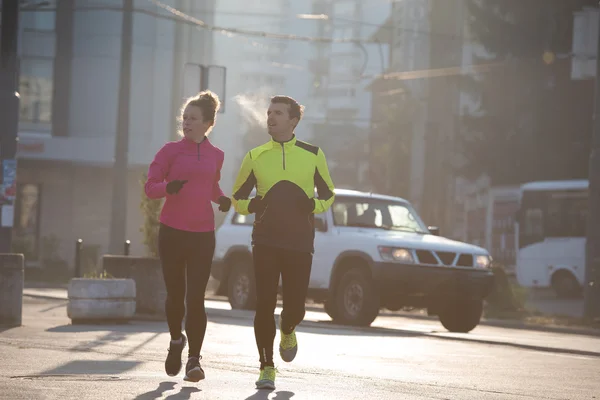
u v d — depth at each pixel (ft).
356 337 77.56
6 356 53.42
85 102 232.12
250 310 105.40
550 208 208.44
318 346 68.08
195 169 44.14
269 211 44.09
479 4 254.68
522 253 212.43
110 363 51.39
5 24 99.04
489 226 223.51
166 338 67.36
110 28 232.32
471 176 260.42
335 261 94.58
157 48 234.17
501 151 253.65
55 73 231.71
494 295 125.80
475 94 259.60
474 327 95.30
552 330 106.22
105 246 234.79
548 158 252.83
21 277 75.25
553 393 47.42
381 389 45.60
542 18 245.45
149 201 96.53
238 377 47.60
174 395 40.57
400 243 91.09
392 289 90.74
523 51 248.73
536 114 252.21
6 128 99.04
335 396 42.52
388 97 361.92
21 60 230.27
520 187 214.69
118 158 158.10
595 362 66.18
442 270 90.99
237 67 369.91
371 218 98.02
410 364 58.65
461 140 258.37
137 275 86.84
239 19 368.89
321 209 44.27
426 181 297.12
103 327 76.69
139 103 232.53
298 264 44.21
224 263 108.17
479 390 47.16
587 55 120.47
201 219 44.27
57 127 230.89
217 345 64.75
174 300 44.60
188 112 44.39
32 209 233.14
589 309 115.03
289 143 44.45
